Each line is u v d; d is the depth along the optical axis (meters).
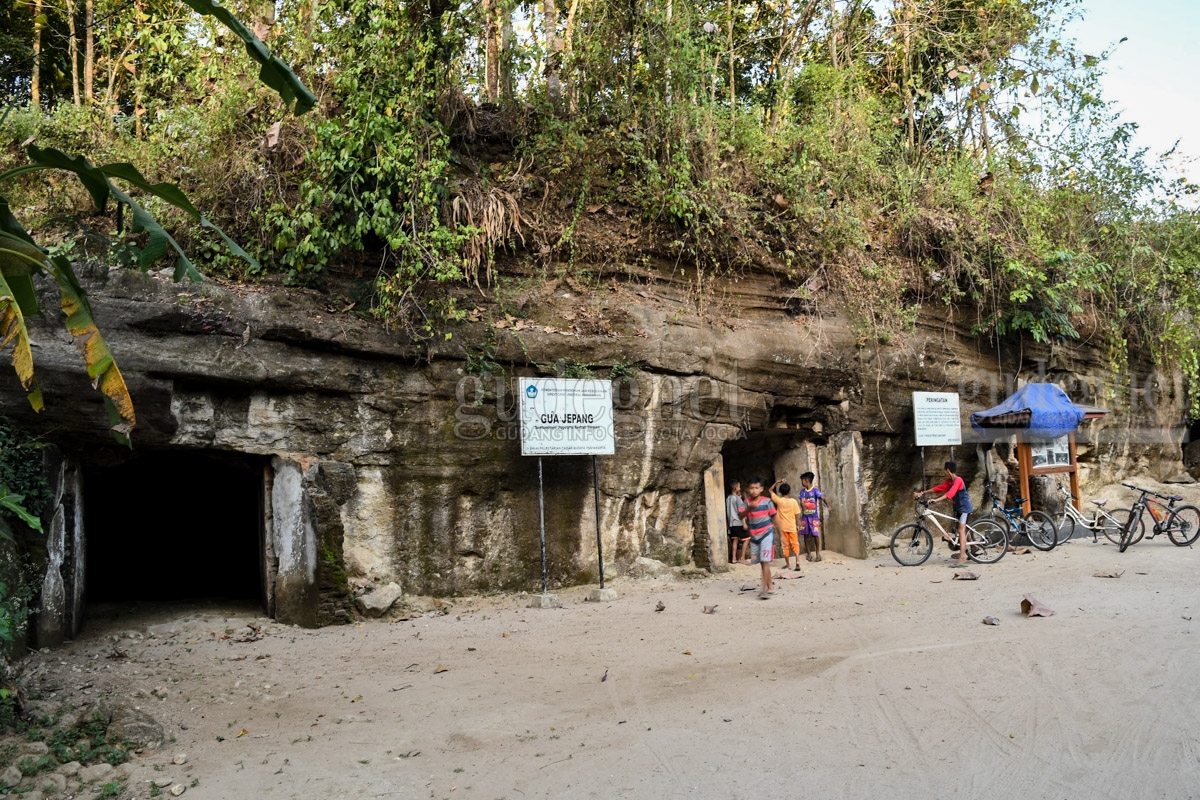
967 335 17.88
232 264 10.62
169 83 12.12
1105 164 20.69
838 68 18.94
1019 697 6.89
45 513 8.74
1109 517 15.99
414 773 5.66
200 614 10.41
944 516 14.25
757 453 16.97
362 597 10.40
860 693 7.08
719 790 5.30
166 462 12.55
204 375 9.73
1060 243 19.58
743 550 15.30
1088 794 5.14
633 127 13.72
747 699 6.99
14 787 5.30
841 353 15.32
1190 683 7.15
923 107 19.91
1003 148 19.95
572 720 6.61
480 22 12.84
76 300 5.98
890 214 17.12
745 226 14.53
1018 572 13.05
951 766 5.57
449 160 12.23
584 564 12.31
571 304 12.80
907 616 9.92
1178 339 22.56
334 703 7.07
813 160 15.99
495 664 8.21
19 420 8.60
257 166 10.96
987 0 18.45
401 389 11.09
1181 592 11.00
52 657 8.30
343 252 11.23
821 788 5.29
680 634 9.29
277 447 10.36
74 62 13.66
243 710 6.89
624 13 13.47
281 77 6.00
